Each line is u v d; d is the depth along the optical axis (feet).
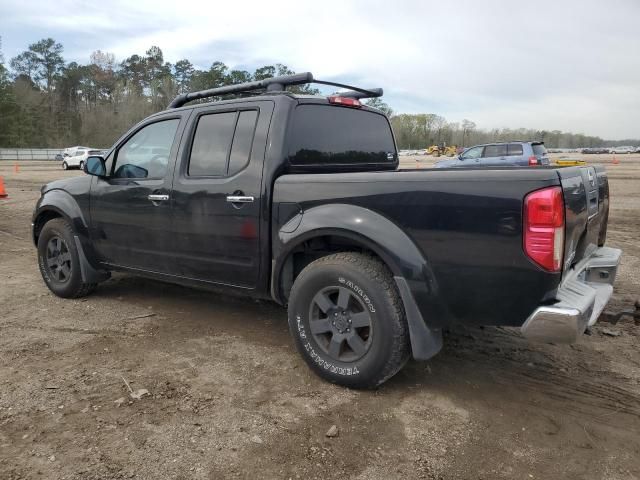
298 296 11.42
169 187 14.02
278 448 9.01
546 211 8.92
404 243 10.18
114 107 290.76
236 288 13.29
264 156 12.32
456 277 9.84
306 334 11.46
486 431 9.64
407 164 115.75
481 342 13.89
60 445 9.00
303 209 11.56
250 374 11.84
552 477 8.39
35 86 306.55
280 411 10.22
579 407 10.56
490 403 10.68
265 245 12.30
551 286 9.16
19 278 20.33
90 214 16.28
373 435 9.45
